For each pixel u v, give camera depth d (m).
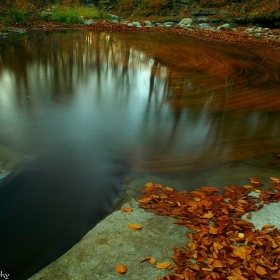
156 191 3.25
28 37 14.05
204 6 23.19
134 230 2.56
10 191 3.18
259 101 6.52
